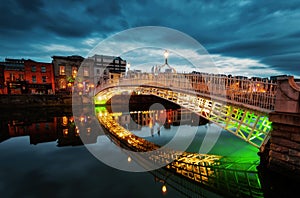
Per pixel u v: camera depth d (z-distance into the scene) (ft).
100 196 21.44
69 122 78.48
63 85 146.61
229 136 49.88
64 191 22.90
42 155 36.96
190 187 23.45
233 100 32.55
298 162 21.52
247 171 27.81
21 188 23.75
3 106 109.50
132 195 21.85
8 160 34.40
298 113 21.90
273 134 24.50
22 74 136.98
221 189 22.86
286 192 22.07
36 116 92.22
